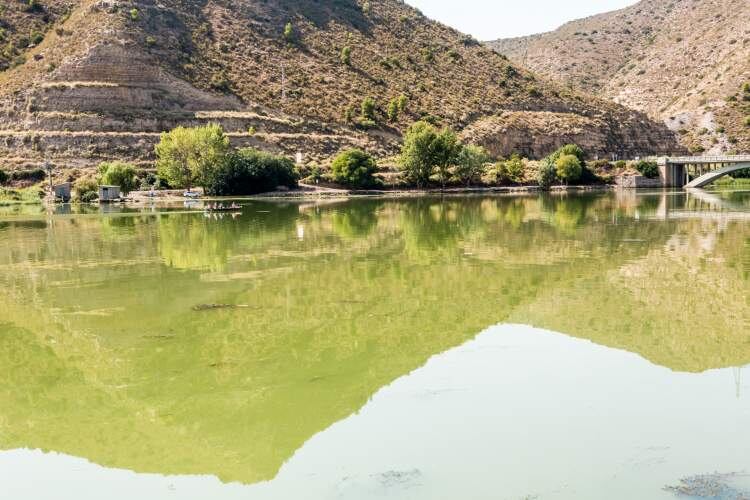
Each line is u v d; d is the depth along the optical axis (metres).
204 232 48.31
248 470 12.66
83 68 113.25
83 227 52.53
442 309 23.86
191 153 94.06
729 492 11.41
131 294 26.83
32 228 52.12
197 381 17.08
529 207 72.50
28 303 25.61
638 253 36.56
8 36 125.19
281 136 115.31
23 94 109.19
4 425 14.95
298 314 23.34
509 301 24.98
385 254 36.78
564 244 40.41
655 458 12.60
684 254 36.06
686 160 120.94
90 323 22.66
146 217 61.59
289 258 35.59
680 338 20.02
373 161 108.12
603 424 14.11
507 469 12.30
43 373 18.05
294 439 13.84
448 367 17.70
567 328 21.30
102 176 91.88
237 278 29.95
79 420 15.09
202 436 14.09
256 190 98.75
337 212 66.88
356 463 12.66
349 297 25.89
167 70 120.75
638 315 22.81
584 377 16.84
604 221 55.06
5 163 98.19
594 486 11.69
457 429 13.99
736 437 13.43
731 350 18.77
